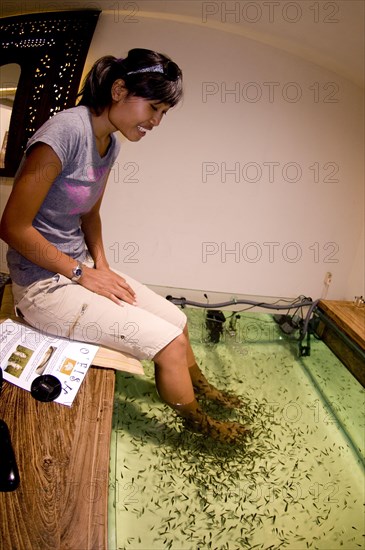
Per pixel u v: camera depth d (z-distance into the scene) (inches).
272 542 42.7
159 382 49.9
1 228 42.0
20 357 47.2
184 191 82.4
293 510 46.5
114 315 47.2
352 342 70.7
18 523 30.9
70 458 36.9
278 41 68.9
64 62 76.0
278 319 89.5
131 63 40.5
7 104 82.1
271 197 81.7
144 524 43.1
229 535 43.0
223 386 68.2
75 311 47.2
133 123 44.4
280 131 76.7
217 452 53.2
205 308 89.7
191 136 78.0
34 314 48.6
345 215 82.7
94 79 41.6
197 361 74.5
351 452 56.2
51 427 39.8
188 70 74.2
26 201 40.2
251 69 73.3
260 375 72.4
